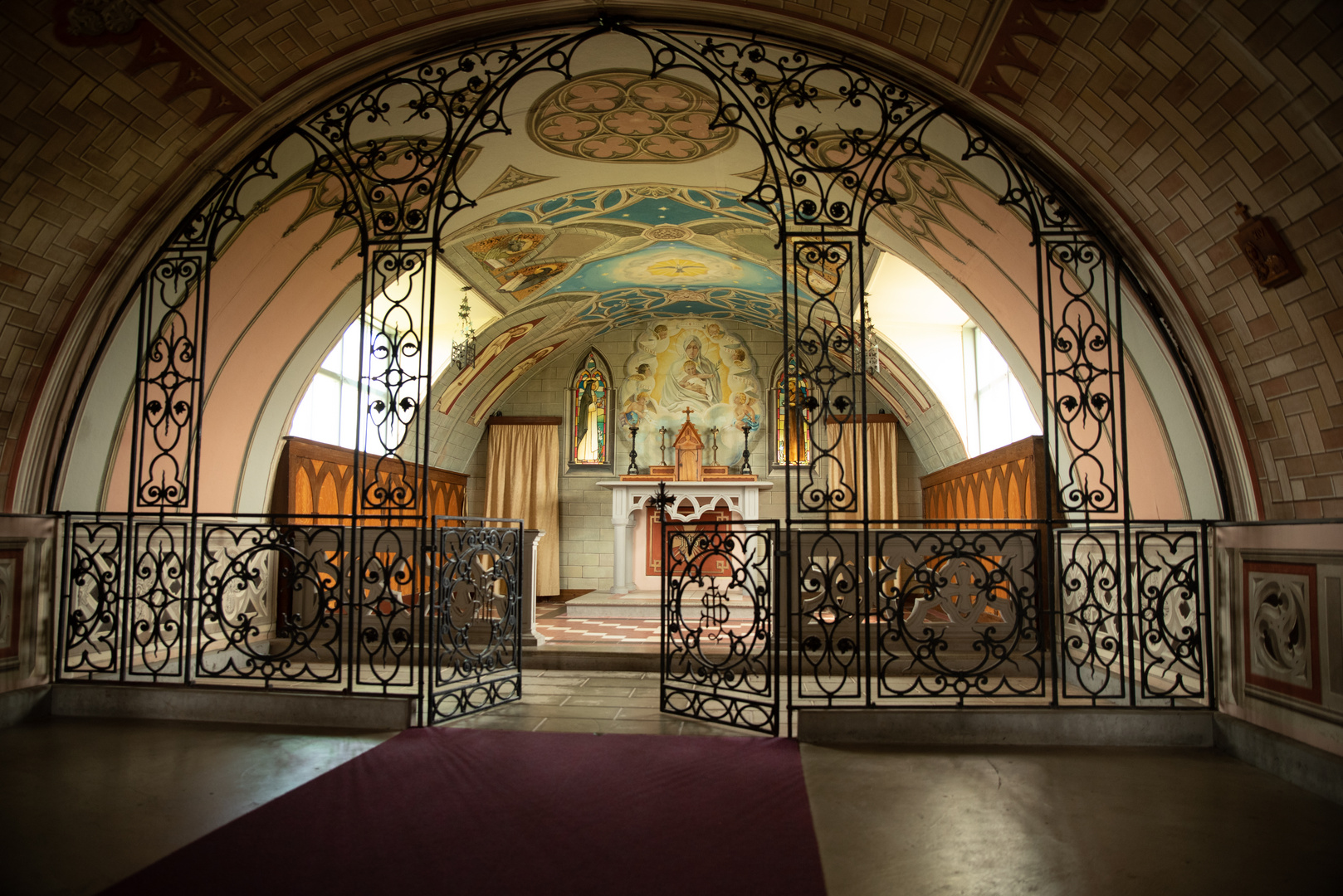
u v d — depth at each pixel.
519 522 5.96
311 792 3.74
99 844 3.14
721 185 7.79
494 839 3.22
